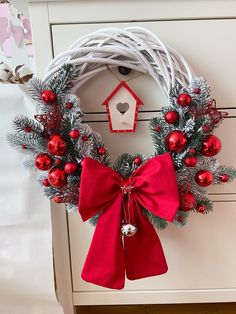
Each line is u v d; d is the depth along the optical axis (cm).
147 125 50
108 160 47
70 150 46
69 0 45
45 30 46
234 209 54
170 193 44
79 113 45
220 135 50
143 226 47
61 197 47
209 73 48
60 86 44
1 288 55
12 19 58
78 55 47
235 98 49
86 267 47
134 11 46
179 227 55
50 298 56
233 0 45
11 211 53
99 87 49
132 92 48
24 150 47
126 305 65
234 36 47
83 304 58
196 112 44
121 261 47
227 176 47
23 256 55
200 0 45
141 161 47
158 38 44
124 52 45
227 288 58
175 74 46
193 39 47
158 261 49
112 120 49
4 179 52
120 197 47
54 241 55
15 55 60
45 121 44
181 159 45
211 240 55
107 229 47
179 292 58
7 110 50
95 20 46
